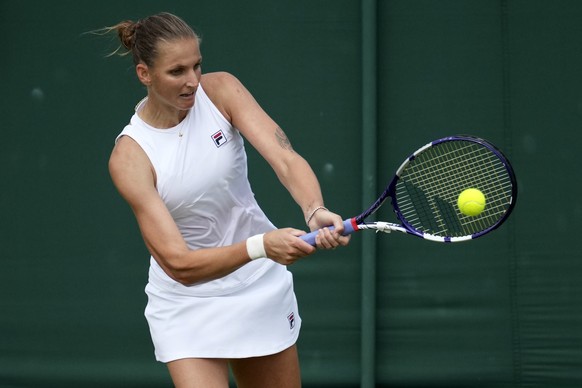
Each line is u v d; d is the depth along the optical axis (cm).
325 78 1797
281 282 1205
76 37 1816
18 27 1816
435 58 1777
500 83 1767
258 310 1177
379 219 1770
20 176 1820
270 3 1800
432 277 1786
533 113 1761
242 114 1119
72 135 1819
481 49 1770
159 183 1095
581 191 1752
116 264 1819
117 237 1819
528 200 1766
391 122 1784
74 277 1820
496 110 1769
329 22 1794
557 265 1759
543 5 1755
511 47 1764
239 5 1803
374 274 1758
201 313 1165
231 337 1166
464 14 1773
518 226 1769
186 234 1164
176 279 1038
